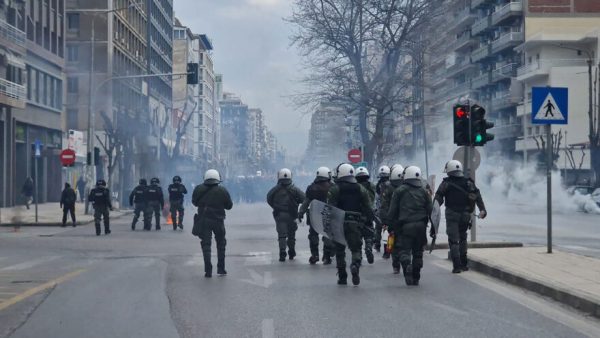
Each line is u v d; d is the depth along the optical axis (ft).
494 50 284.41
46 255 69.21
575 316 35.01
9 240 87.56
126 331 31.48
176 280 49.21
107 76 247.29
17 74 170.81
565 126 244.63
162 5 359.05
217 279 49.65
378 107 152.56
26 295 42.16
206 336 30.27
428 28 152.97
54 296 41.88
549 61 250.98
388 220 45.85
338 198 45.88
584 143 224.12
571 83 244.83
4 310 37.09
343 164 46.44
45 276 52.01
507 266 49.62
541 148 244.63
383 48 150.10
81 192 216.95
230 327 32.17
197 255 68.39
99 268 57.36
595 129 230.48
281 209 62.13
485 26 289.12
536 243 77.10
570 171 242.37
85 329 31.99
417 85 156.66
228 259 63.67
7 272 54.80
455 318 34.27
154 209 105.70
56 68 201.36
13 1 169.27
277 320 33.78
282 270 54.80
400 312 35.88
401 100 155.33
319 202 45.96
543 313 35.68
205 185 51.65
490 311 36.19
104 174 240.53
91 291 43.91
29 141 185.26
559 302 38.93
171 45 389.60
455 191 51.90
